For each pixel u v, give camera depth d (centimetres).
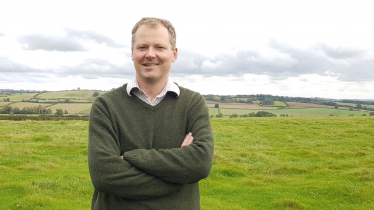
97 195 288
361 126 3250
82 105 11006
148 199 261
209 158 271
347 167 1462
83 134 2475
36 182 1104
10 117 4094
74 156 1694
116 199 267
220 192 1123
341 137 2523
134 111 281
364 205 924
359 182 1138
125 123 278
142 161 256
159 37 278
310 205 948
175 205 266
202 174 265
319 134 2708
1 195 968
